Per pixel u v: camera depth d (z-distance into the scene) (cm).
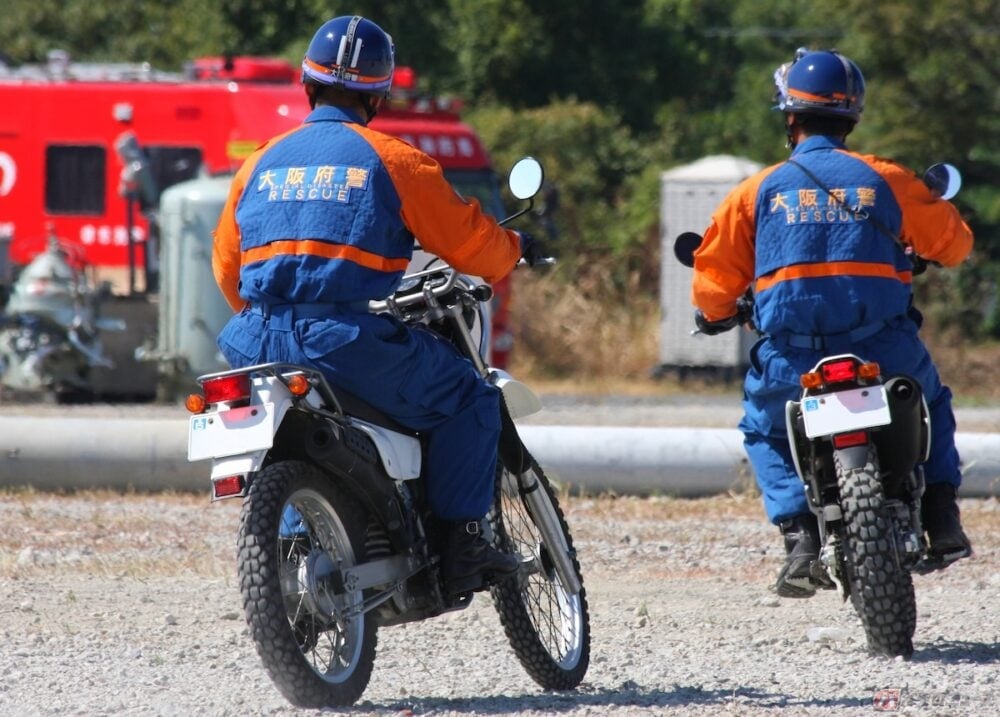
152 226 6525
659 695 2011
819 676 2120
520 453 2038
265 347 1842
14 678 2100
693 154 10550
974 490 3800
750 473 3828
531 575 2133
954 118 8031
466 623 2530
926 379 2222
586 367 7831
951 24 7888
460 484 1917
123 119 6569
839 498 2142
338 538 1866
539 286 8150
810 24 11562
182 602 2677
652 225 9094
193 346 5875
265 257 1842
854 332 2169
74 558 3075
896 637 2162
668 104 11162
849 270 2145
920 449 2131
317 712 1853
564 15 10875
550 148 9888
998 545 3244
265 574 1755
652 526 3472
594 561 3103
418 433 1934
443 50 10562
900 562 2127
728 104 12012
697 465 3834
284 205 1842
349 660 1902
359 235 1822
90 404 6259
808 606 2678
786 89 2247
